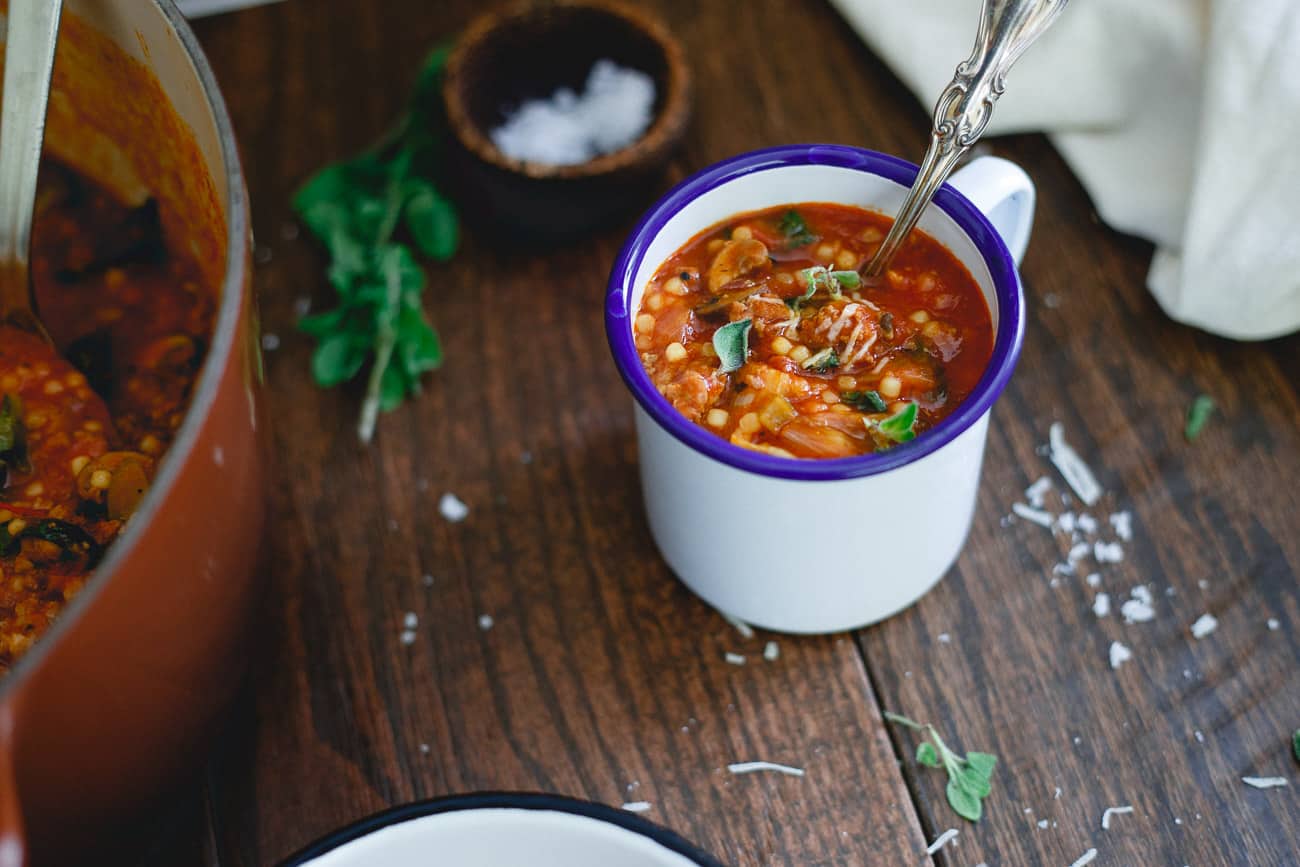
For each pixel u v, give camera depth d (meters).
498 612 0.57
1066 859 0.52
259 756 0.55
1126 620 0.56
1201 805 0.53
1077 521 0.57
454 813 0.51
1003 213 0.54
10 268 0.55
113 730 0.46
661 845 0.50
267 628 0.57
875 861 0.53
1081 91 0.62
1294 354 0.60
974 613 0.56
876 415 0.51
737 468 0.49
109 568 0.44
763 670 0.56
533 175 0.60
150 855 0.53
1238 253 0.58
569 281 0.62
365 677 0.56
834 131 0.65
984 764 0.54
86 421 0.56
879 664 0.55
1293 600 0.56
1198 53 0.60
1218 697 0.54
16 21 0.51
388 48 0.68
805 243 0.54
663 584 0.57
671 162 0.64
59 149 0.60
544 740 0.55
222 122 0.49
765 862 0.53
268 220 0.64
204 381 0.45
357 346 0.60
